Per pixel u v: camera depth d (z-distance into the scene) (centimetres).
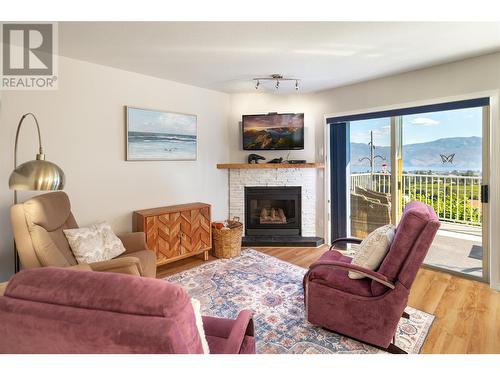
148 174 359
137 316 74
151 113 356
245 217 454
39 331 77
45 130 276
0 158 252
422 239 178
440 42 252
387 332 185
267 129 434
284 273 320
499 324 218
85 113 302
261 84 391
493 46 261
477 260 308
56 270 89
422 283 294
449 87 305
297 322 223
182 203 397
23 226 204
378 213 382
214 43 254
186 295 82
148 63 308
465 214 314
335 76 353
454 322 221
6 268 258
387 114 354
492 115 278
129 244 279
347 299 197
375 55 284
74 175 297
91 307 77
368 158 388
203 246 367
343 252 407
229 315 234
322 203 438
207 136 424
